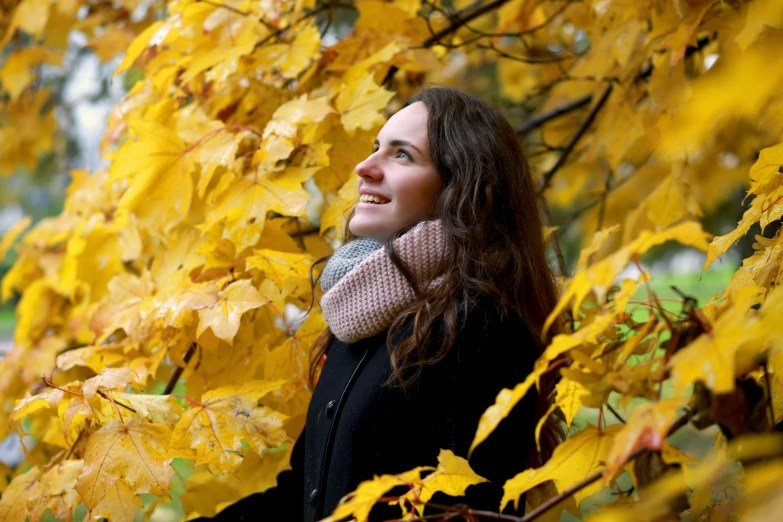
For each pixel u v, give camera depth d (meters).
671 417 0.74
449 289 1.20
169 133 1.66
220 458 1.28
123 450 1.27
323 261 1.69
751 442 0.75
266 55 1.77
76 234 2.05
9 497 1.48
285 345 1.53
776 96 1.02
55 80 3.38
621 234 2.53
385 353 1.25
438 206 1.29
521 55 2.92
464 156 1.32
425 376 1.18
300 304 1.75
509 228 1.36
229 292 1.45
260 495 1.51
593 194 2.81
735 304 0.77
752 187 1.17
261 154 1.58
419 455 1.20
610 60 1.88
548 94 3.02
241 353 1.56
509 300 1.25
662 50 1.77
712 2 1.54
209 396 1.37
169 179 1.67
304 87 1.92
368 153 1.69
